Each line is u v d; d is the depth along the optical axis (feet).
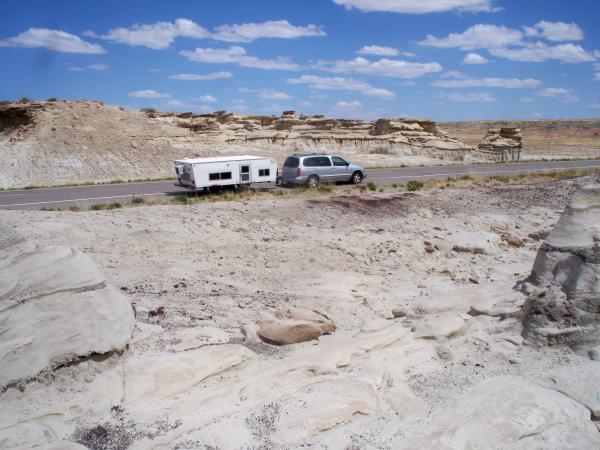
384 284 44.45
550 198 91.50
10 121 157.38
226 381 23.75
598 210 29.27
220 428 20.36
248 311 34.35
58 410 19.99
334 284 42.88
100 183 117.80
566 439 20.47
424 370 26.30
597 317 26.21
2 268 20.54
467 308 32.19
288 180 100.83
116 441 19.26
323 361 25.34
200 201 79.36
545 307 27.61
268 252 52.70
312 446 19.97
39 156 136.15
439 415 21.85
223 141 175.32
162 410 21.16
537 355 26.45
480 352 27.63
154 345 26.04
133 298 34.76
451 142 198.49
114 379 22.21
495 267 50.67
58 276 21.76
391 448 19.81
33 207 81.35
